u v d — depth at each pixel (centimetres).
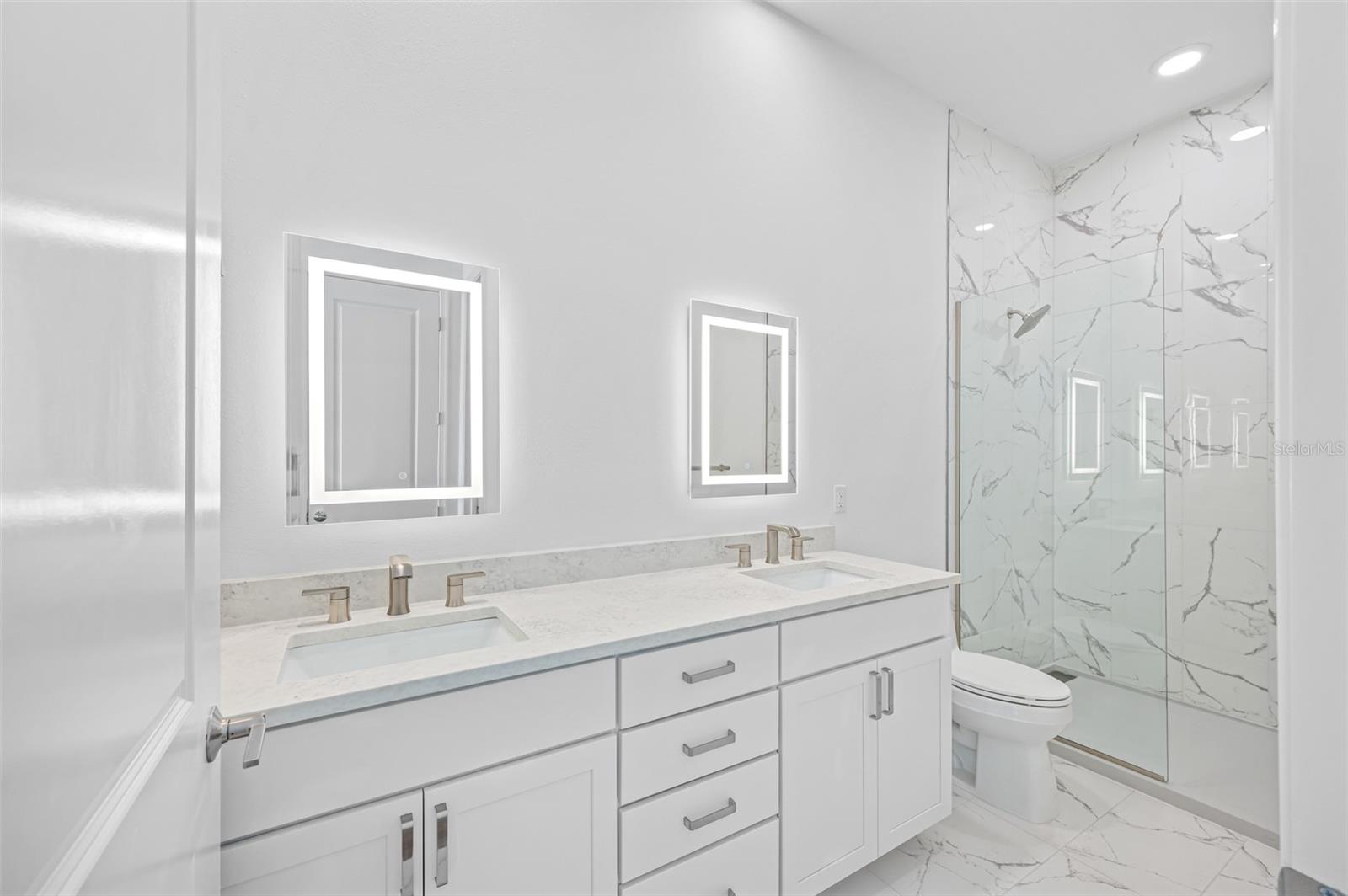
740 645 139
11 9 26
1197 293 269
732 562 201
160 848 46
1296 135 37
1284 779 39
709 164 201
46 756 29
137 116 41
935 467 262
